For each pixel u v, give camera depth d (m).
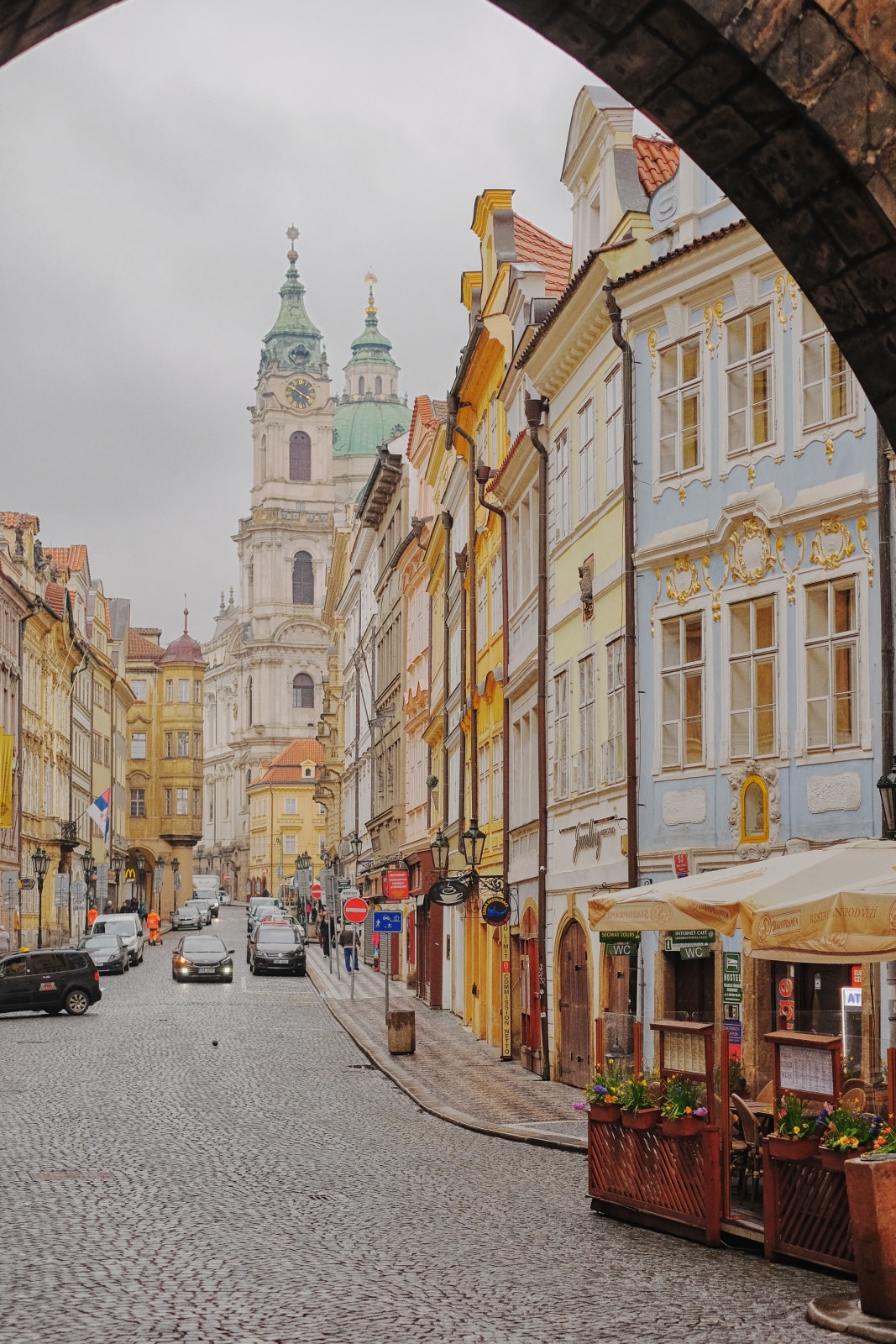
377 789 76.06
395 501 69.12
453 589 48.28
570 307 27.98
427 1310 11.02
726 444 23.38
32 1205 15.95
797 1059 13.42
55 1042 37.28
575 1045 28.88
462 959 45.22
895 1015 17.62
